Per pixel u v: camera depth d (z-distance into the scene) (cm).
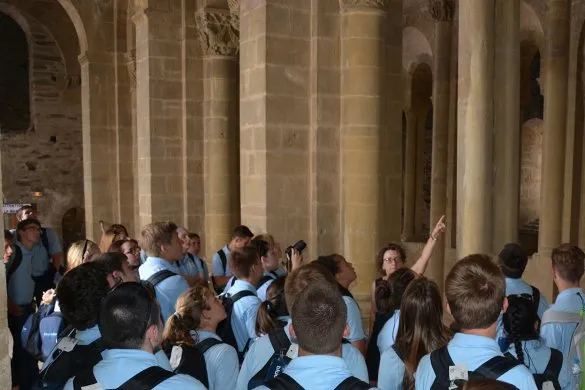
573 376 229
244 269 364
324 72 668
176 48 1003
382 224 689
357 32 659
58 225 1697
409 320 232
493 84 547
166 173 1010
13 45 1683
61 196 1697
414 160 1878
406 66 1802
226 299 359
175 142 1014
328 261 390
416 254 1388
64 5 1265
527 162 1752
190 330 275
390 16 702
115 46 1271
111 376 187
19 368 377
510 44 552
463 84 548
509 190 555
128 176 1298
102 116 1283
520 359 235
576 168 1134
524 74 1438
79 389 187
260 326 305
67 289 252
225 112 1010
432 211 1448
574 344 228
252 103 678
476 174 543
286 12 653
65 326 308
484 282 196
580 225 1128
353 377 178
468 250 549
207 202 1030
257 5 657
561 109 1035
